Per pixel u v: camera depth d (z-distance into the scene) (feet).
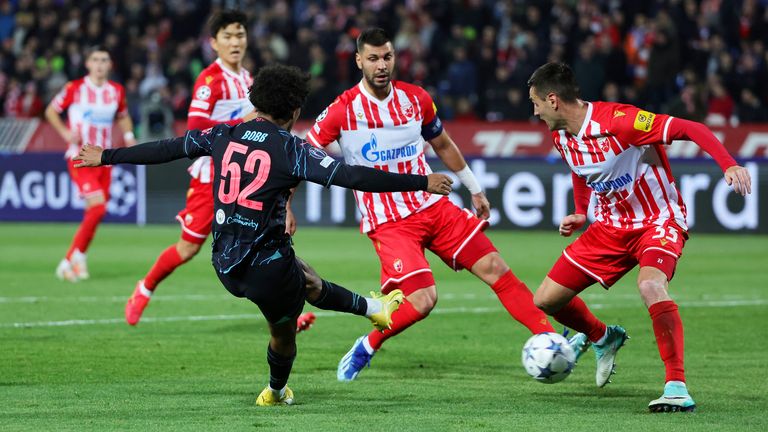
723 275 131.44
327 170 56.34
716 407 61.57
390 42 71.31
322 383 70.54
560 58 207.00
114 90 136.67
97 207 128.26
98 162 60.29
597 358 69.31
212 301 111.14
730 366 76.38
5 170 205.26
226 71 94.99
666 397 60.13
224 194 57.88
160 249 161.17
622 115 63.46
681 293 116.37
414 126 73.05
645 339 88.94
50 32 242.37
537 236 177.27
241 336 89.61
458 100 208.54
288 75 58.34
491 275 72.90
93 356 79.71
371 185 56.24
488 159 184.65
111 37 232.94
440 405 62.85
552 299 68.49
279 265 57.47
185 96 223.71
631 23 221.66
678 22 211.41
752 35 215.51
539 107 65.41
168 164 197.26
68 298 112.16
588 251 67.87
